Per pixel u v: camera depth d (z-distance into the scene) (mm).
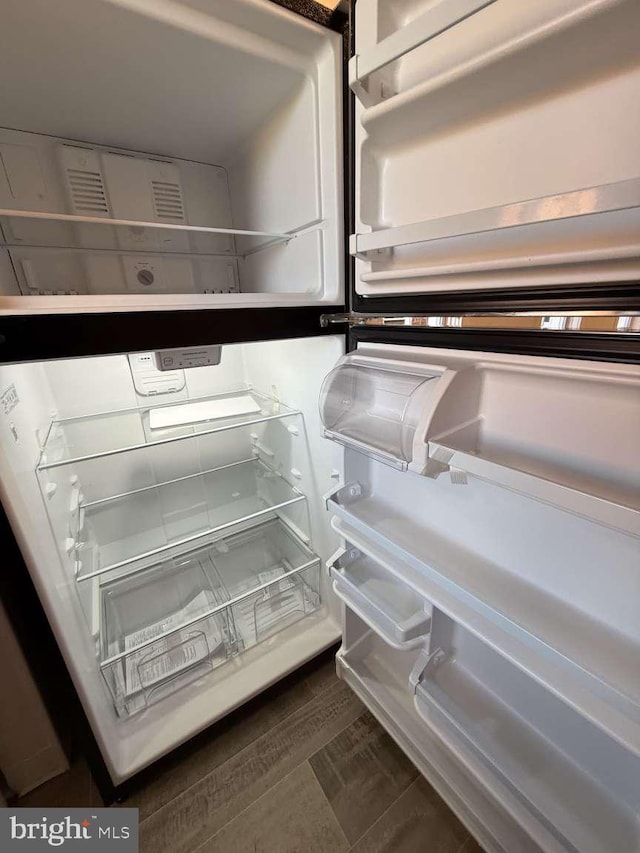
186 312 714
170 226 781
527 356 553
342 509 909
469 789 850
